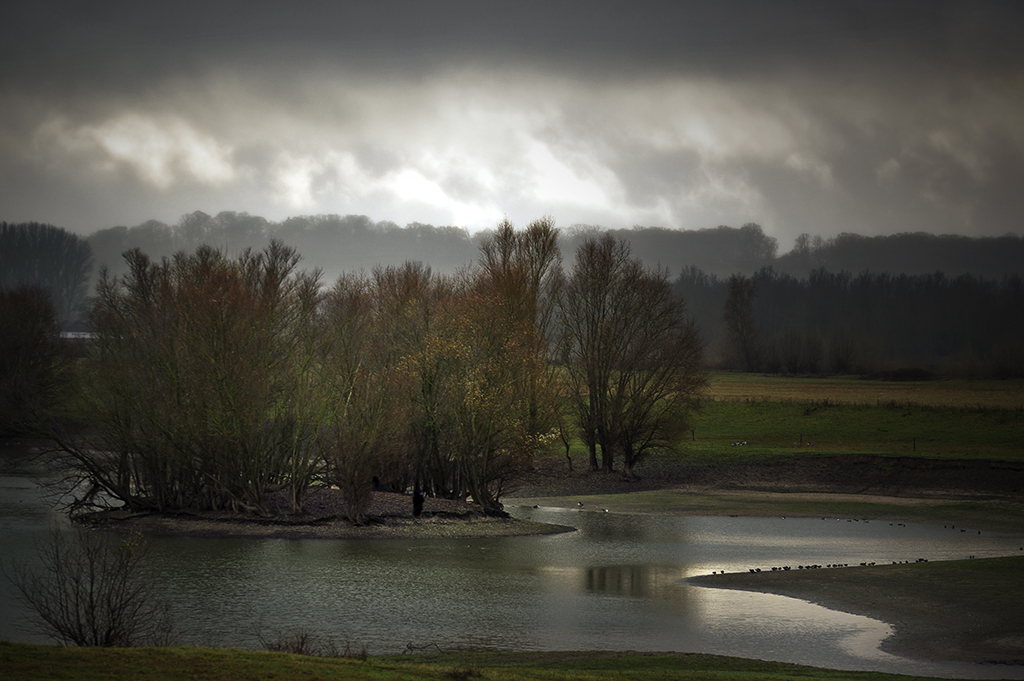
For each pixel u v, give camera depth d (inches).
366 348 2201.0
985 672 986.1
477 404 2278.5
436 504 2310.5
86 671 614.9
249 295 2058.3
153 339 2025.1
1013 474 3051.2
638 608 1306.6
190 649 735.1
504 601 1339.8
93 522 1966.0
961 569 1605.6
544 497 2997.0
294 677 653.3
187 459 2034.9
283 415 2095.2
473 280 2699.3
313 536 1935.3
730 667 920.9
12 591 1225.4
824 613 1285.7
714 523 2426.2
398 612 1245.1
